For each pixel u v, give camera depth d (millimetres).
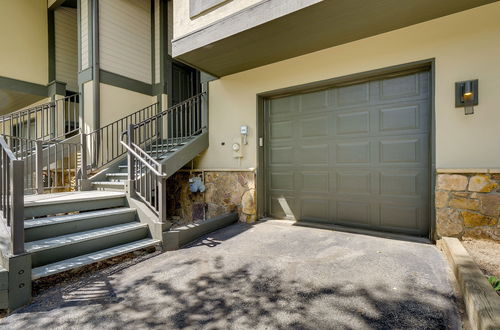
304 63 4160
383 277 2393
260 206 4656
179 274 2613
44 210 3096
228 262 2861
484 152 2961
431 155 3252
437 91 3199
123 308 2059
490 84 2934
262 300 2117
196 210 5262
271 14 3137
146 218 3486
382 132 3715
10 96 7375
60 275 2629
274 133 4684
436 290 2137
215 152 5164
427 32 3254
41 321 1914
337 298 2102
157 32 6926
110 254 2801
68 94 7363
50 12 7562
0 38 6676
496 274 2135
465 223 2984
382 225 3727
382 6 2902
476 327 1586
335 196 4090
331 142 4121
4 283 2039
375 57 3586
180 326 1832
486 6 2947
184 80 7363
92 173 5500
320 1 2797
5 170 2465
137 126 4371
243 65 4555
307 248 3184
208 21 3742
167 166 4496
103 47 5922
